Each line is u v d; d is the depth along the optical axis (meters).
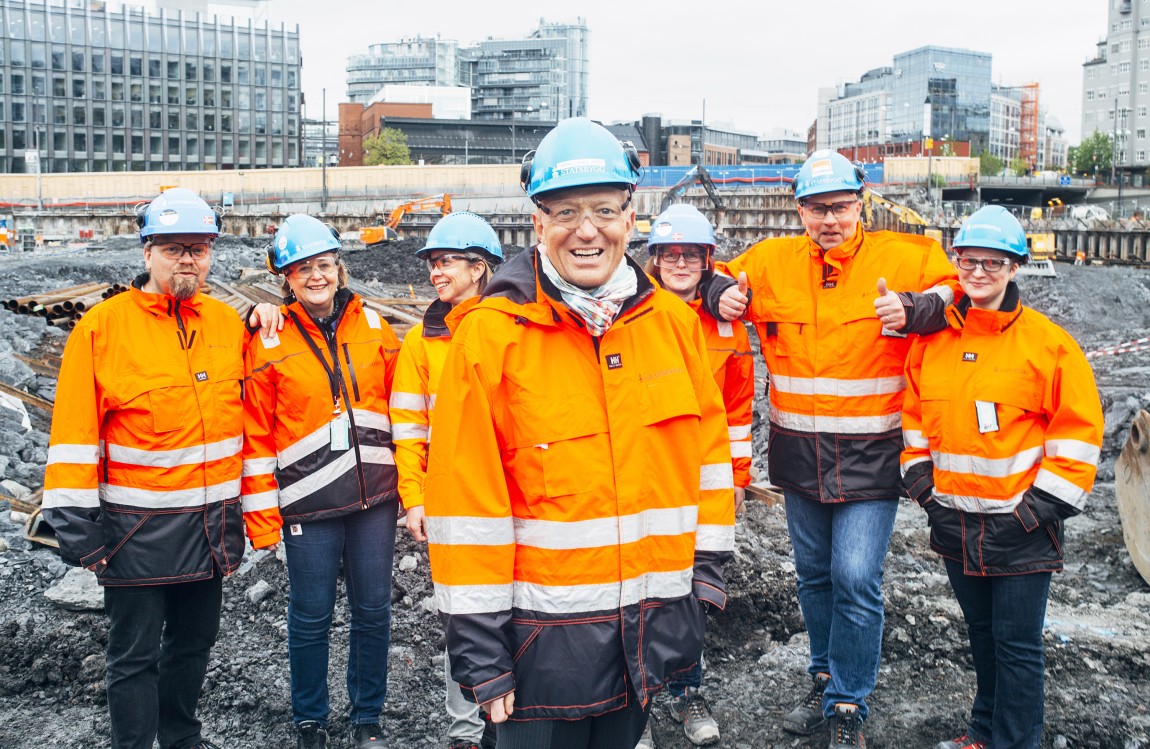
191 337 3.61
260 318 3.82
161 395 3.49
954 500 3.61
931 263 3.85
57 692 4.52
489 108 198.12
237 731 4.14
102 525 3.42
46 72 74.44
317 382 3.84
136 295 3.55
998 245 3.40
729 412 4.18
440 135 100.44
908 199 61.00
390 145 90.88
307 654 3.84
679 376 2.54
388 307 14.91
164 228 3.47
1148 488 5.51
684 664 2.59
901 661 4.64
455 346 2.47
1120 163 106.38
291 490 3.84
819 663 4.08
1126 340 18.41
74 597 4.89
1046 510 3.39
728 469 2.70
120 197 56.81
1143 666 4.45
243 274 21.95
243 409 3.78
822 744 3.93
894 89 186.25
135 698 3.49
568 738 2.52
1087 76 134.75
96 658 4.61
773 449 4.06
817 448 3.90
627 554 2.47
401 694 4.38
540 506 2.45
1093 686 4.30
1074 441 3.38
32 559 5.34
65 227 51.56
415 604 5.05
